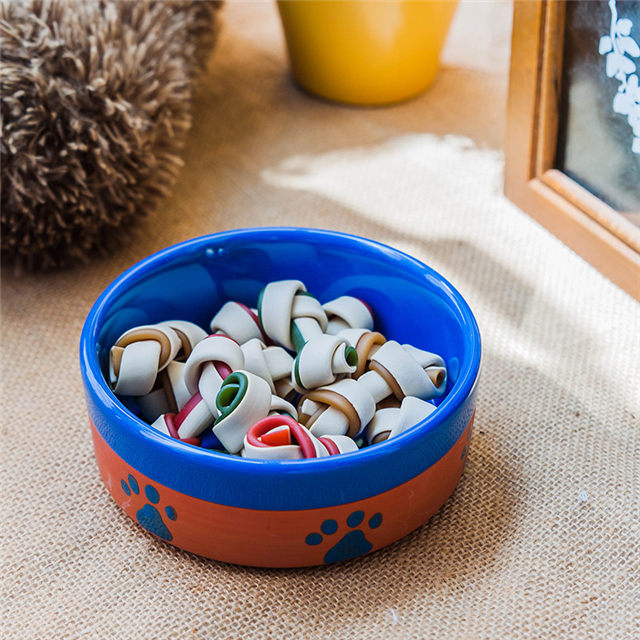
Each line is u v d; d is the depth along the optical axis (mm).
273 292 562
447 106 831
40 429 578
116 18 645
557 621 493
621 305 640
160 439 480
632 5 599
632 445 562
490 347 618
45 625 495
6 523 534
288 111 833
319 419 518
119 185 645
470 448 562
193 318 588
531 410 582
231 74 880
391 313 581
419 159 772
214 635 491
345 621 495
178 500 491
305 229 575
